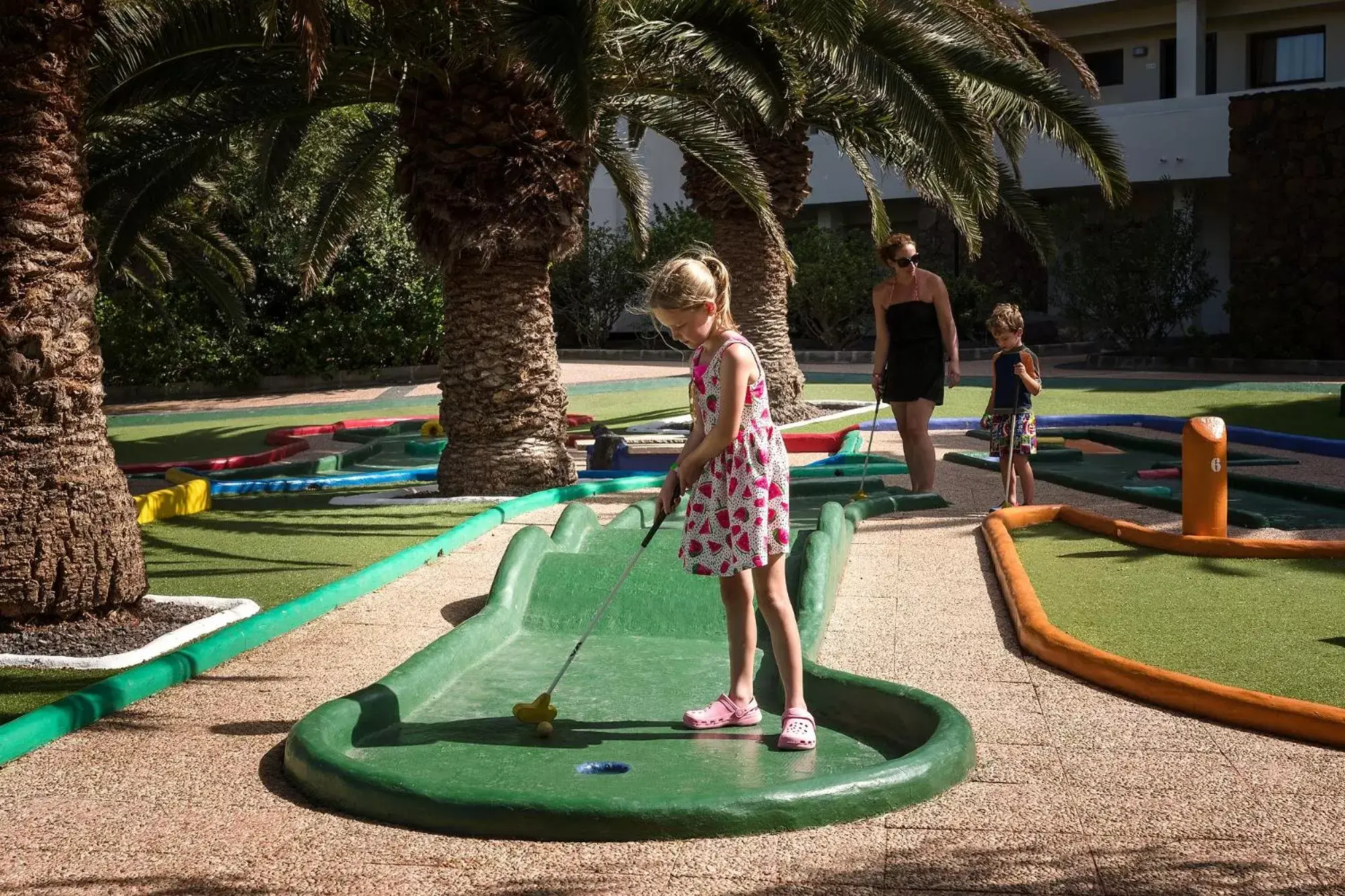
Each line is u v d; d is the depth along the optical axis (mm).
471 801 3342
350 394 22062
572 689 4664
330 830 3400
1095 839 3258
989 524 7289
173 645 5391
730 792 3346
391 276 23859
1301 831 3277
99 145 9961
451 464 9781
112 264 10836
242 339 22438
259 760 4000
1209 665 4742
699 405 4125
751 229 14234
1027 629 5145
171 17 8453
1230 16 25547
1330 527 7426
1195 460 6906
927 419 8711
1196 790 3580
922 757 3602
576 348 29812
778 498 4090
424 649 4875
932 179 11281
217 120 10164
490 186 9086
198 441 15398
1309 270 20062
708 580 5617
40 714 4219
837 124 12469
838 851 3201
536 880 3061
